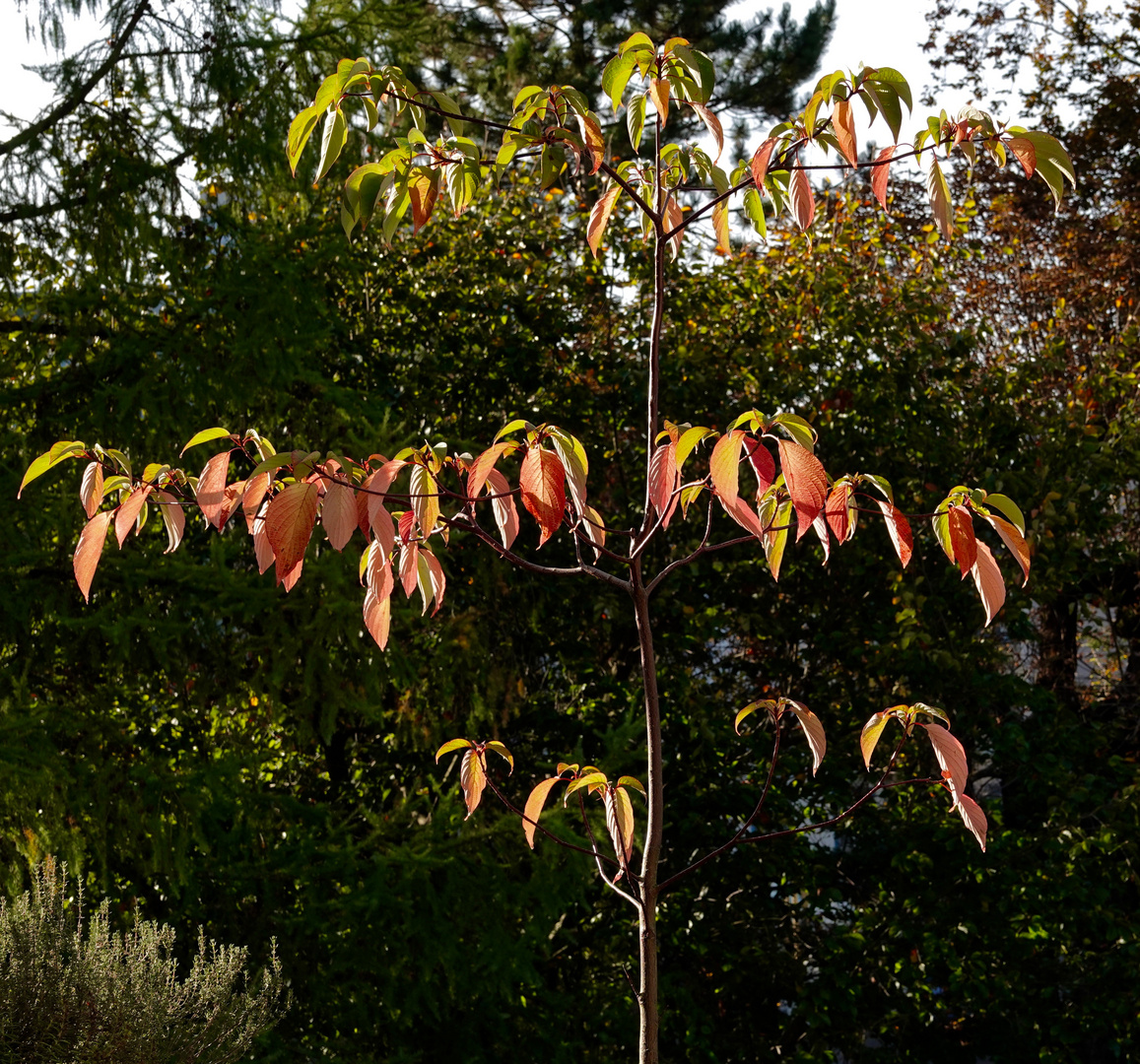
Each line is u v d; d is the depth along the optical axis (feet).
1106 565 22.13
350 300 22.74
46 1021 10.69
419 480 5.65
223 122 17.94
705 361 21.54
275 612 15.76
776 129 5.91
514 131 5.90
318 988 15.46
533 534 20.38
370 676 15.94
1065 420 21.84
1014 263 32.07
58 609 15.42
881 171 5.82
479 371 22.24
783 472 4.89
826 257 22.16
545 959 17.71
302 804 17.53
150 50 17.71
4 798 14.26
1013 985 19.80
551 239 22.74
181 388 16.60
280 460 5.28
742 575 21.47
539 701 21.45
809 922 21.36
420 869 15.60
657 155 6.45
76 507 15.80
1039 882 19.42
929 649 19.79
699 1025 19.33
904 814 20.80
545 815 16.70
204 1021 12.19
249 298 17.34
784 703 6.64
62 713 15.26
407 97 5.68
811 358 21.44
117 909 16.65
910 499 21.11
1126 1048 20.38
